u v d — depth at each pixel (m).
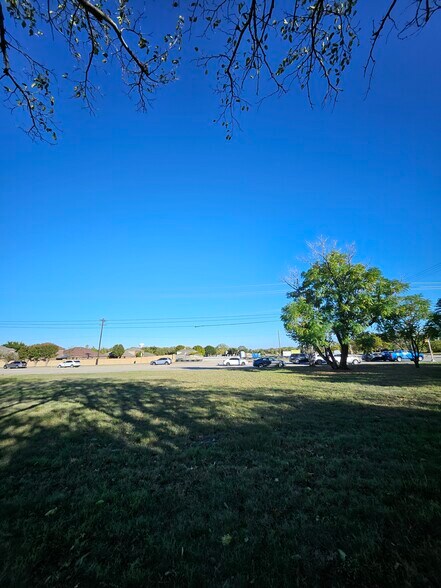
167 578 2.29
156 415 8.00
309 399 10.05
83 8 3.62
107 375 24.67
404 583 2.16
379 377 17.28
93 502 3.43
